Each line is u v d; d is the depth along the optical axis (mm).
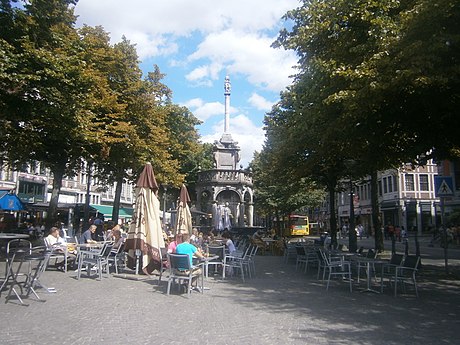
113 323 6625
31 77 12891
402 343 5793
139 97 24031
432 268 15148
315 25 11508
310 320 7070
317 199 42938
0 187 38688
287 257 17906
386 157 13984
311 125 12367
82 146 19828
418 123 11469
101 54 21656
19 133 17391
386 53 9047
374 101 9281
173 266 9312
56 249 12664
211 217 34812
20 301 8039
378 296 9539
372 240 43312
